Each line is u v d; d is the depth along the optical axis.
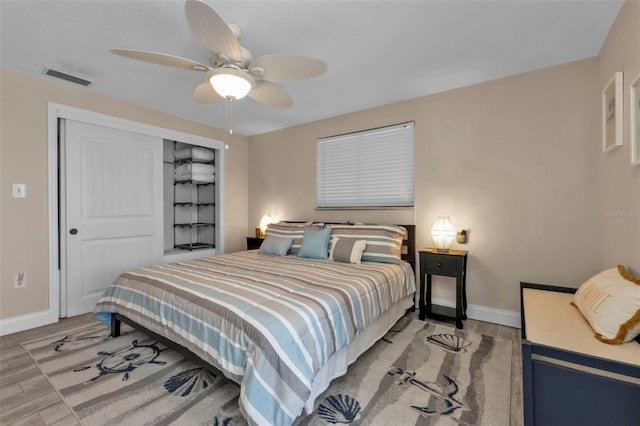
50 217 2.67
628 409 1.11
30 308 2.55
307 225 3.40
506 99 2.59
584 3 1.66
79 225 2.91
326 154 3.74
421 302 2.73
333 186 3.68
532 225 2.49
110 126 3.07
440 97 2.91
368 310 1.92
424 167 3.01
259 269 2.34
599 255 2.20
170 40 2.01
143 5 1.68
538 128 2.45
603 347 1.22
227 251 4.33
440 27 1.88
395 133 3.22
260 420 1.17
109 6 1.69
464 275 2.71
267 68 1.79
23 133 2.53
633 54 1.52
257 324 1.34
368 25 1.85
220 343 1.43
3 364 1.93
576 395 1.18
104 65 2.38
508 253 2.59
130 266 3.30
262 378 1.22
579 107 2.29
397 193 3.22
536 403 1.24
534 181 2.47
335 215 3.65
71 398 1.58
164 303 1.78
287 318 1.39
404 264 2.75
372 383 1.73
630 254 1.60
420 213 3.04
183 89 2.85
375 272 2.29
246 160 4.62
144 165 3.41
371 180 3.38
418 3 1.66
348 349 1.76
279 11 1.71
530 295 2.05
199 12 1.30
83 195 2.94
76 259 2.89
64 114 2.76
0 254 2.42
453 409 1.51
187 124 3.80
